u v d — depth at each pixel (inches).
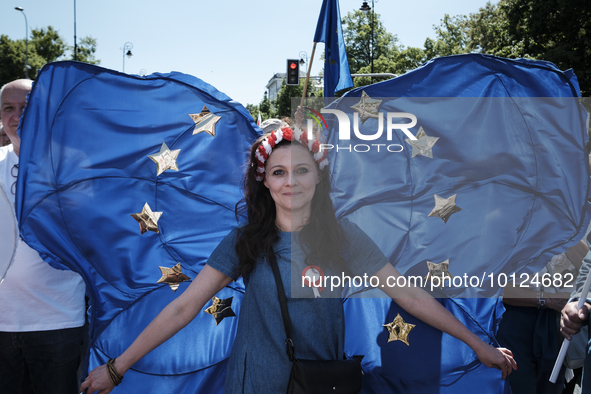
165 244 107.1
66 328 110.0
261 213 81.2
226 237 82.7
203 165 107.6
